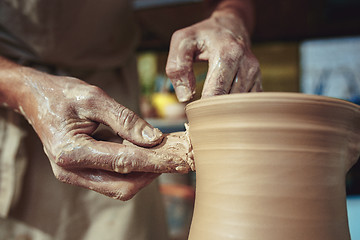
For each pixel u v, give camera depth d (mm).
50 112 666
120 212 1014
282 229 487
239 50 713
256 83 748
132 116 651
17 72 734
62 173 678
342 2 2484
